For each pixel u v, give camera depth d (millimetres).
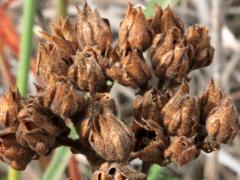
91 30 157
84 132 147
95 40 157
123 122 144
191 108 147
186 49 154
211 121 148
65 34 160
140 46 156
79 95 147
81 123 148
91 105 146
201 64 159
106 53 156
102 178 140
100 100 145
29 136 146
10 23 212
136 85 153
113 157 142
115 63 152
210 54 159
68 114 147
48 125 147
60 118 148
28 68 177
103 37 157
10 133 147
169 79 155
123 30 156
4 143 147
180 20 160
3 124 148
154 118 148
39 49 155
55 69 154
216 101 151
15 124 148
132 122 147
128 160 145
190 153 145
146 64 152
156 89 151
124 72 151
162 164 148
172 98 148
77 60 151
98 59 152
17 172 181
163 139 146
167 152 146
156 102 149
